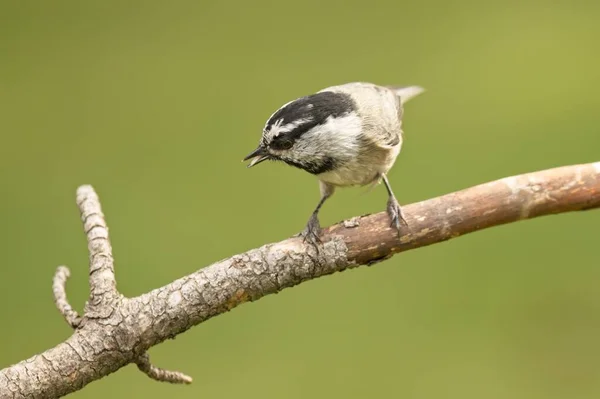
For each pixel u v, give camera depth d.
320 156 8.15
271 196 13.05
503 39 15.80
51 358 6.25
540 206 7.01
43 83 15.31
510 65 15.09
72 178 13.59
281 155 8.22
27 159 13.84
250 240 12.28
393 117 8.68
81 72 15.73
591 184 6.99
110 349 6.34
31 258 12.25
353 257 6.95
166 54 16.17
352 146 8.20
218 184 13.34
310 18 17.02
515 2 17.03
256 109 14.62
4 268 12.09
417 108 14.19
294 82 15.16
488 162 13.05
